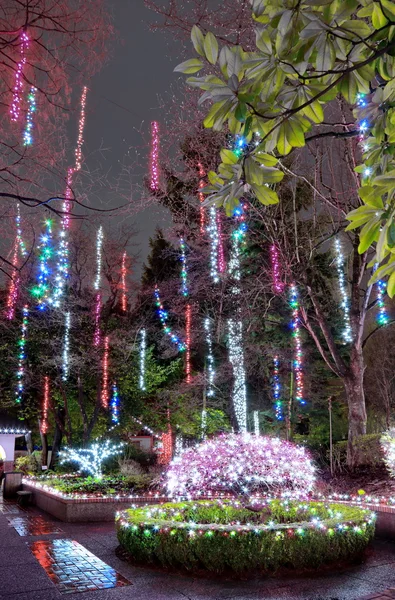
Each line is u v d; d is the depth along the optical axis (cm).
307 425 2378
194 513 877
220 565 672
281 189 1521
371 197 182
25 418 2159
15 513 1278
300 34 174
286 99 206
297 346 1798
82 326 1962
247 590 609
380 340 2945
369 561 741
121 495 1206
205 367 2116
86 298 1998
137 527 745
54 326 1906
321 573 677
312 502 909
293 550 679
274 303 1942
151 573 689
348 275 1552
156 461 2073
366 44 185
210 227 1658
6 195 396
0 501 1513
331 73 189
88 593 605
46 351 1881
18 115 441
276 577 661
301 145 208
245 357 1900
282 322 1995
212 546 677
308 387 2075
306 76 196
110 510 1145
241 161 211
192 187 1462
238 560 668
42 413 2138
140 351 2008
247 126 203
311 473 1016
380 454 1286
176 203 1573
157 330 2177
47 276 1297
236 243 1739
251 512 866
